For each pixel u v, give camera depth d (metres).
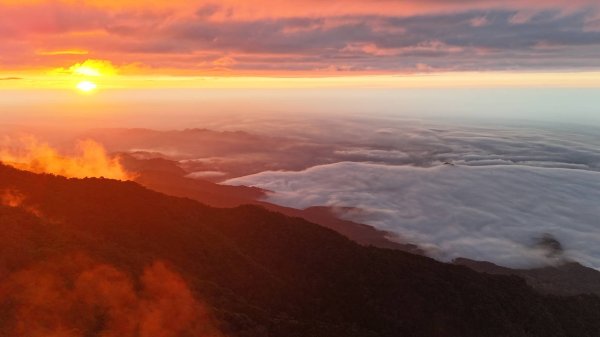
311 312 41.00
